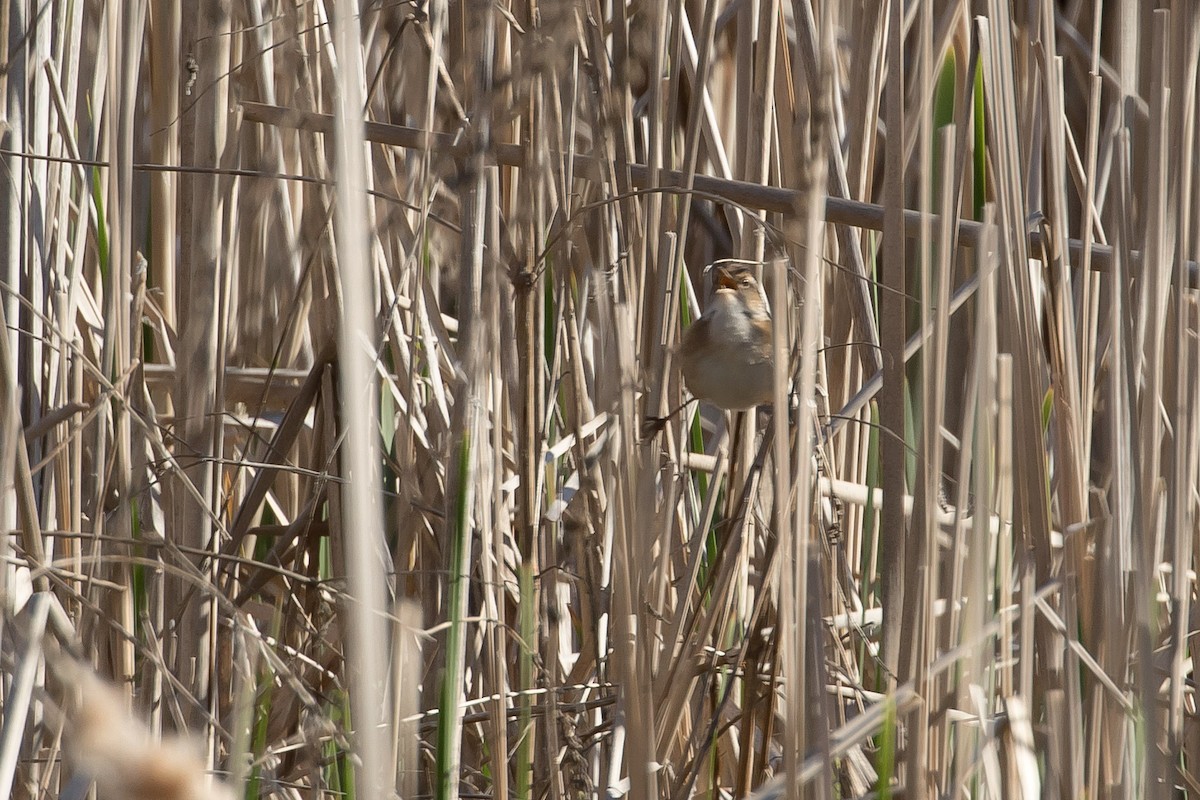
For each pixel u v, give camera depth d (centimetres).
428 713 479
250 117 506
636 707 411
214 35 473
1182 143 443
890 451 461
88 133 535
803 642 368
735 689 569
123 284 460
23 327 489
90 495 510
